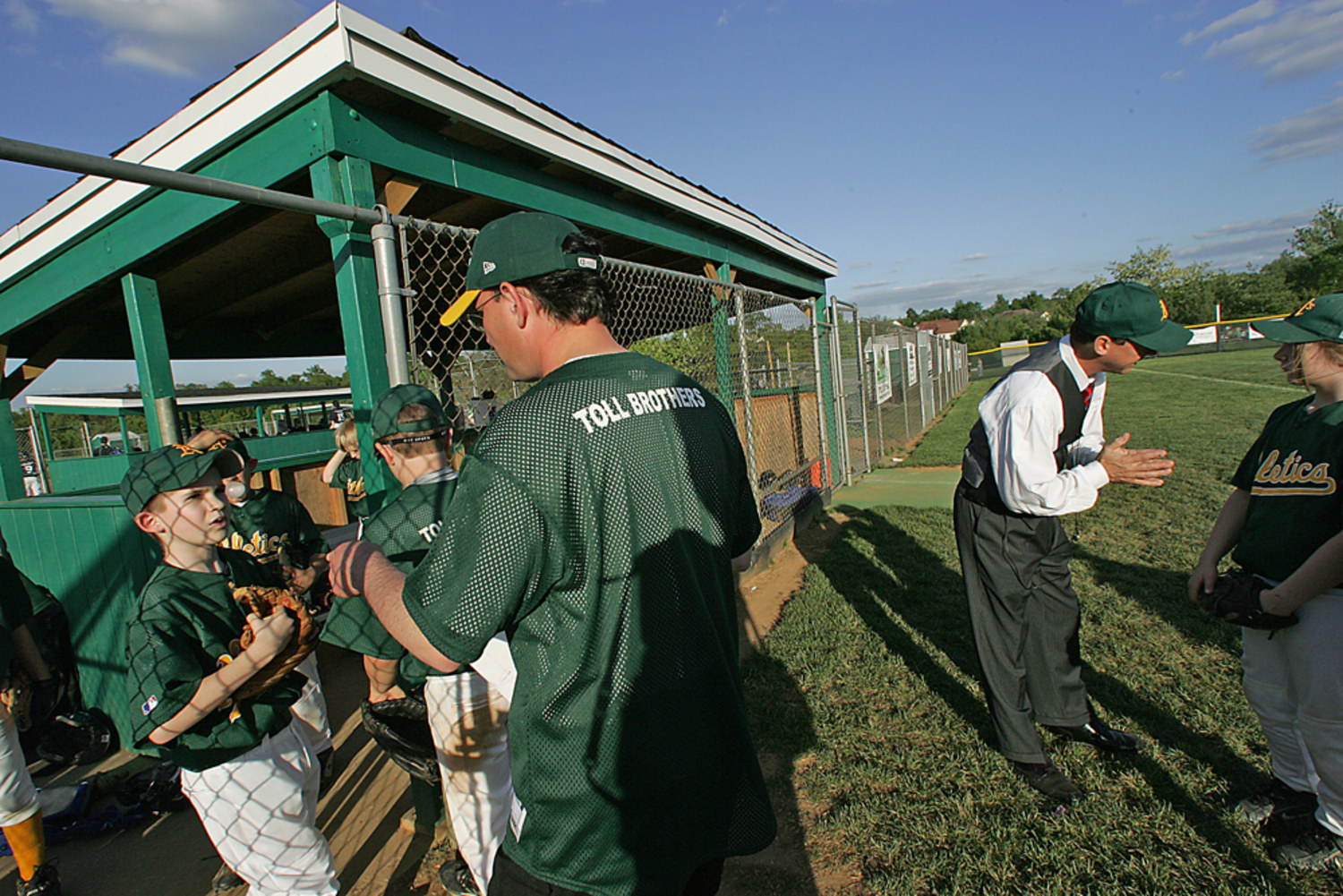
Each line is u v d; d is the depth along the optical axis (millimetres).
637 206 4535
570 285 1157
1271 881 2078
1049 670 2516
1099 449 2502
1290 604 1940
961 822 2432
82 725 3498
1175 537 5426
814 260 8039
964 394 26562
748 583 5203
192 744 1698
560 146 3447
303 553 2883
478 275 1195
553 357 1205
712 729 1116
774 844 2428
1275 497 2090
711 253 5680
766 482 6188
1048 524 2453
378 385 2498
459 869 2258
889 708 3227
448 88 2719
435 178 2877
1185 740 2799
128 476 1756
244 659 1586
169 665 1609
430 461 1895
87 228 3217
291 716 1926
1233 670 3301
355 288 2424
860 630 4098
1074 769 2674
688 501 1148
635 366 1175
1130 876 2135
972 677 3453
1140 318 2168
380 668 2008
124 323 5035
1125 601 4203
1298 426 2086
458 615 968
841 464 8844
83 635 3691
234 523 3031
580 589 1032
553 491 999
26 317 3738
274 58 2398
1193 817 2373
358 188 2484
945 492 8219
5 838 2506
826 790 2668
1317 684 1961
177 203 2902
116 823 2869
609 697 1038
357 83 2414
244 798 1790
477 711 1916
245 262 4043
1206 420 11820
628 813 1045
